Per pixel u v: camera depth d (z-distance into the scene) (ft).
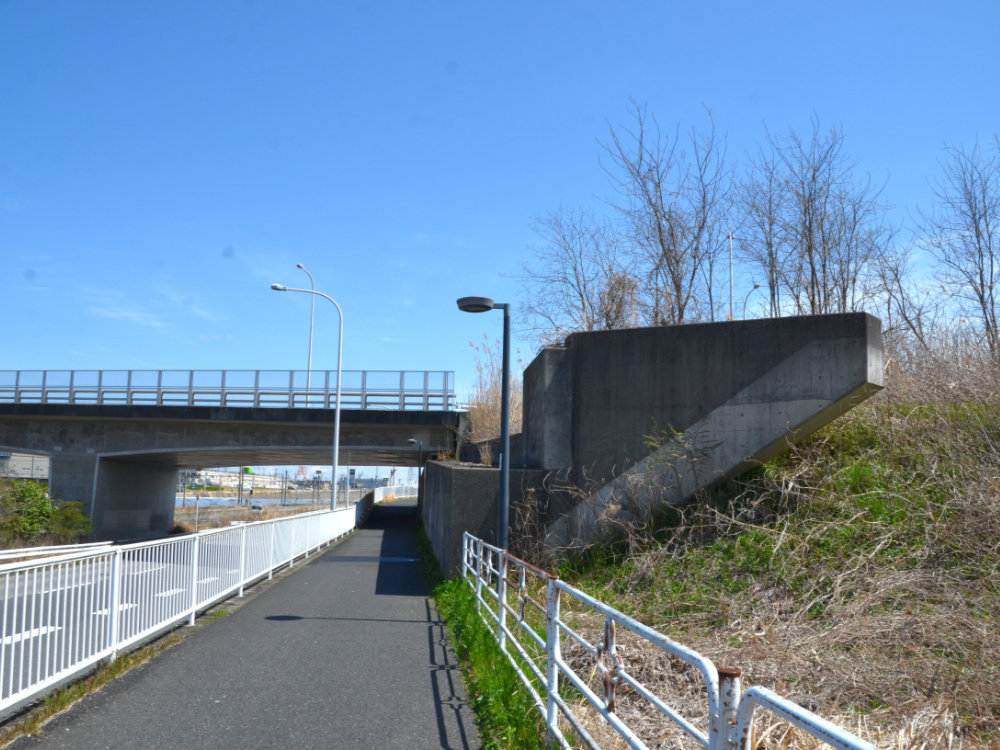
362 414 114.01
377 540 94.02
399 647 29.43
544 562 42.88
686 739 18.07
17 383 121.70
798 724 7.43
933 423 40.37
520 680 23.30
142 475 142.00
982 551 29.55
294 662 26.68
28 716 19.74
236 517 185.16
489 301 41.60
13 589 18.78
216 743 18.24
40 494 107.76
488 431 88.58
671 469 42.09
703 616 30.89
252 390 117.39
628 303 76.23
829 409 39.29
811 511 36.63
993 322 56.03
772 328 40.91
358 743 18.44
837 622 27.25
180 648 28.71
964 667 22.13
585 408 44.86
